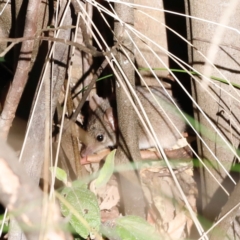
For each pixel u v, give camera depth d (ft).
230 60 11.36
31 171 9.12
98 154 16.53
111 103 17.61
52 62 9.13
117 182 13.78
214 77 11.12
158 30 16.06
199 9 11.48
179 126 16.90
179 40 16.24
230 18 11.09
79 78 16.16
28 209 6.34
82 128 18.08
